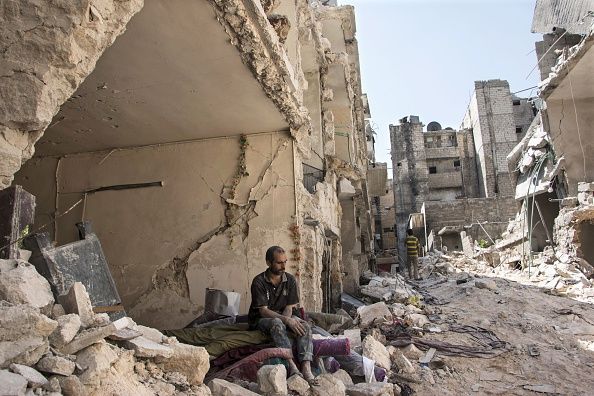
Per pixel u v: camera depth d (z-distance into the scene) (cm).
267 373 355
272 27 568
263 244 704
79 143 754
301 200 752
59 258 279
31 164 805
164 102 612
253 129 727
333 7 1437
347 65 1234
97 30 294
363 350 527
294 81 632
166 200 751
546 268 1395
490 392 497
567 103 1516
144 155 774
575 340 689
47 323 214
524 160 1820
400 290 1084
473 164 4431
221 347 441
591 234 1393
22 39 270
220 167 744
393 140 4475
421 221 3494
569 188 1470
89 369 221
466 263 2145
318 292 751
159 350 282
